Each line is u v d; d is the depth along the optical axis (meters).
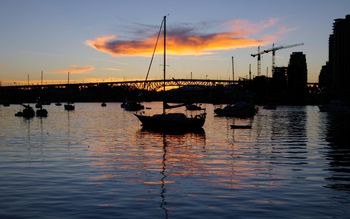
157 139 50.97
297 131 63.12
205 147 42.41
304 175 26.41
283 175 26.42
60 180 24.53
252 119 97.12
